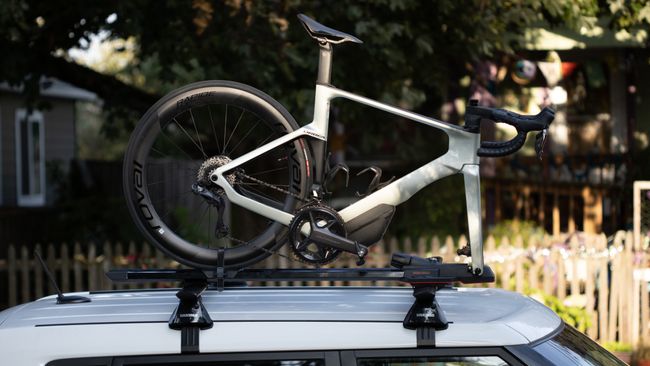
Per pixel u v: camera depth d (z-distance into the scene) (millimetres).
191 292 3475
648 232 10258
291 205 3926
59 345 3346
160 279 3752
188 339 3316
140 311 3572
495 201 14102
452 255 9836
